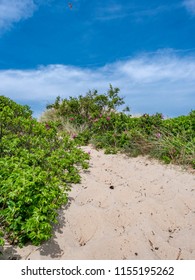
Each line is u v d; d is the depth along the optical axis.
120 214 4.50
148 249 3.86
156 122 8.17
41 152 5.66
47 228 3.49
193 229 4.37
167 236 4.21
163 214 4.65
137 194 5.19
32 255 3.46
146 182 5.68
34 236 3.38
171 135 7.70
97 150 7.43
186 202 5.05
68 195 4.82
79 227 4.12
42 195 3.76
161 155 6.88
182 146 6.97
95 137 7.94
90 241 3.91
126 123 8.36
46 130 7.48
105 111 10.71
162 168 6.36
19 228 3.58
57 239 3.77
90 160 6.68
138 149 7.18
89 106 10.48
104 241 3.88
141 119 8.33
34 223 3.42
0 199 3.70
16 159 4.93
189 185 5.61
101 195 4.98
